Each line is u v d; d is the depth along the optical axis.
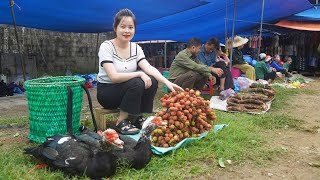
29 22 9.38
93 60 15.13
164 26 11.20
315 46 14.52
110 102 4.53
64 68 14.20
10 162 3.47
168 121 3.90
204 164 3.53
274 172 3.41
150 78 4.29
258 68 10.53
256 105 6.22
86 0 7.21
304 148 4.16
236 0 9.27
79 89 4.28
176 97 4.04
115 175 3.16
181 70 6.97
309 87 10.38
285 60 14.76
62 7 7.72
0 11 7.93
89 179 3.05
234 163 3.59
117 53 4.42
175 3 7.58
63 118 4.16
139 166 3.29
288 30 14.92
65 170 3.13
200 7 9.20
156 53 17.62
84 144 3.29
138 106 4.30
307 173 3.40
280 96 8.05
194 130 4.17
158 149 3.68
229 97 6.80
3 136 4.62
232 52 9.38
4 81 10.73
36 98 4.09
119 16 4.33
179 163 3.52
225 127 4.83
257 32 15.26
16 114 6.64
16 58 11.83
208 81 7.85
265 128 5.06
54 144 3.31
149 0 7.27
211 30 13.18
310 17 13.59
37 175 3.16
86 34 14.77
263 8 10.90
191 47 6.92
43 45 13.40
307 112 6.42
